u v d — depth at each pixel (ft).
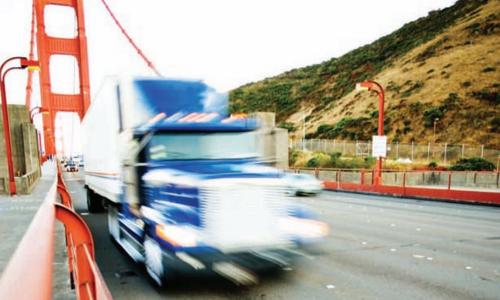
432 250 24.77
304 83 341.82
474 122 151.02
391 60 273.54
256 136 23.94
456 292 16.76
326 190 76.79
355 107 219.00
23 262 2.95
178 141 21.61
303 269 20.22
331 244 26.40
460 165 103.24
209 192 16.97
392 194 63.98
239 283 17.88
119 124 23.66
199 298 16.08
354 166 111.65
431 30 282.77
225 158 22.56
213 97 23.20
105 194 28.45
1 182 60.59
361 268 20.48
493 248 25.44
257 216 17.74
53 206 6.78
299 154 135.74
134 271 19.98
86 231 7.42
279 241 18.11
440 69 207.41
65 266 17.57
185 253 16.49
